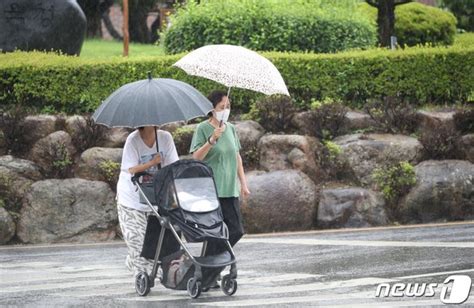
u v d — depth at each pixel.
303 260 34.56
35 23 54.97
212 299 27.42
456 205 45.59
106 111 27.73
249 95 50.44
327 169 46.53
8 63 50.28
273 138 46.91
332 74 50.84
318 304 26.27
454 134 47.31
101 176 45.72
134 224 28.08
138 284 28.25
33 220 44.19
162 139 28.41
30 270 34.62
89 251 40.28
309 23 55.84
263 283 29.95
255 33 55.34
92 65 50.06
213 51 28.88
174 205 27.11
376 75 51.06
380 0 62.88
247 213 44.25
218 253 28.06
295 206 44.53
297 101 50.81
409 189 45.72
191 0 58.31
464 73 51.56
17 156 47.22
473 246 36.50
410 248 36.44
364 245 37.91
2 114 47.75
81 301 27.75
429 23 70.69
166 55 54.09
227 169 29.00
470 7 82.88
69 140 47.25
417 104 51.53
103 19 93.06
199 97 28.31
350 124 48.72
